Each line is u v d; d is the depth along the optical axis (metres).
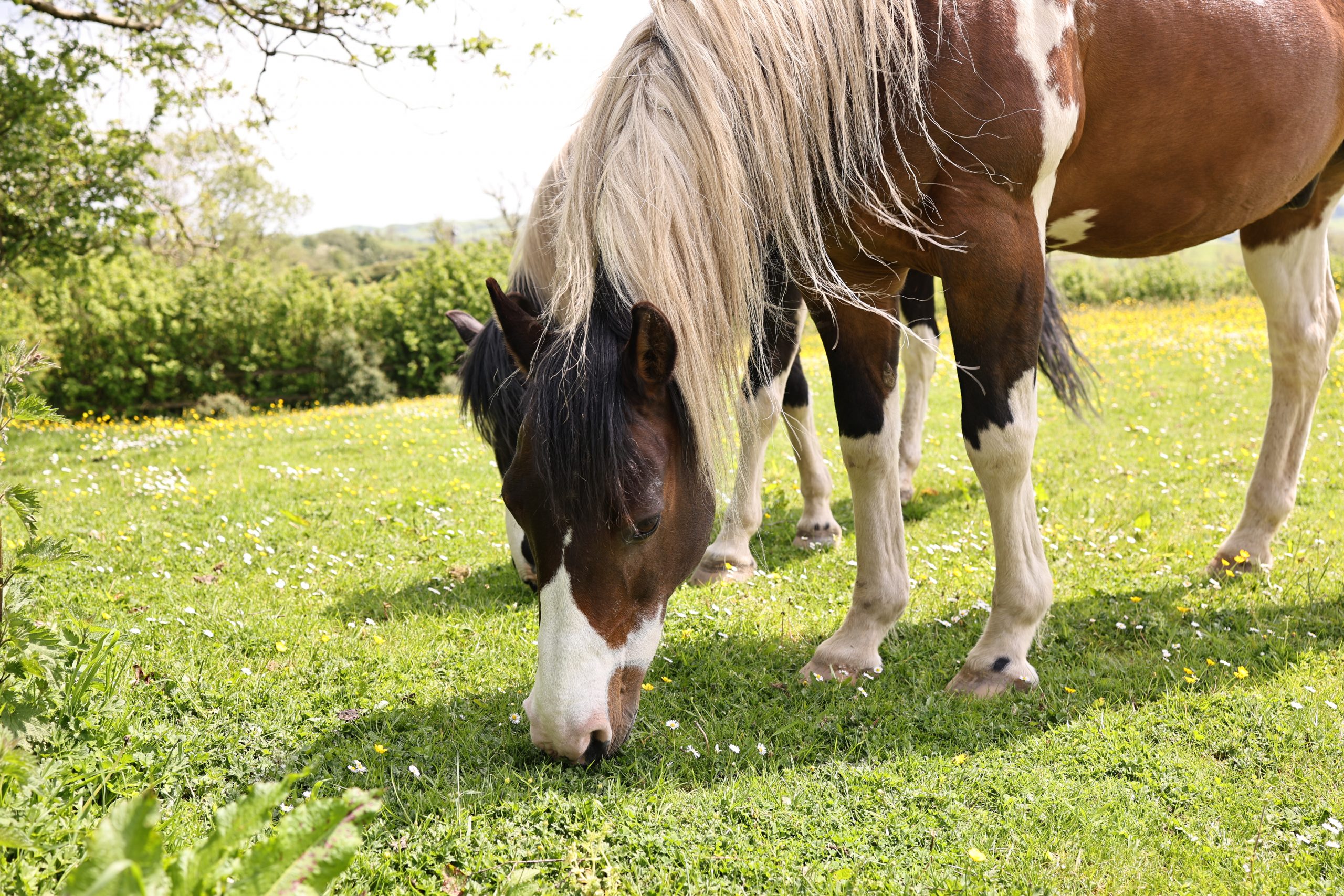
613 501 2.02
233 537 4.66
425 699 2.88
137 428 11.32
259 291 27.30
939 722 2.73
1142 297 24.42
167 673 2.92
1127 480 5.85
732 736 2.64
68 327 24.58
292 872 1.19
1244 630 3.43
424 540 4.80
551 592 2.12
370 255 80.38
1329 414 7.69
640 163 2.23
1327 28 3.26
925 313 5.28
